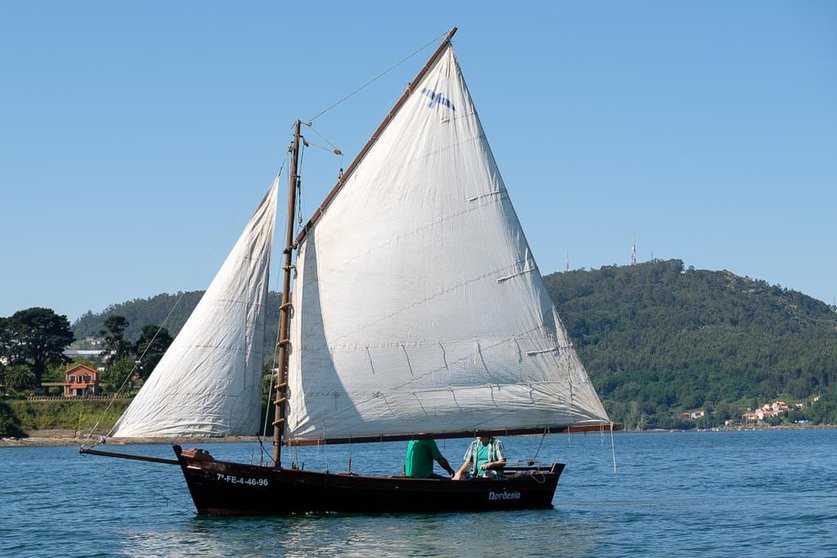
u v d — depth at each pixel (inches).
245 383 1523.1
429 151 1624.0
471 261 1630.2
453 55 1642.5
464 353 1617.9
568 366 1653.5
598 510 1770.4
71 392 7632.9
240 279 1530.5
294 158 1603.1
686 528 1530.5
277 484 1504.7
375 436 1592.0
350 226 1599.4
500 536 1384.1
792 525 1573.6
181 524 1529.3
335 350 1587.1
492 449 1626.5
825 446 5866.1
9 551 1354.6
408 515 1545.3
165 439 1493.6
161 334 7647.6
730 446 6186.0
